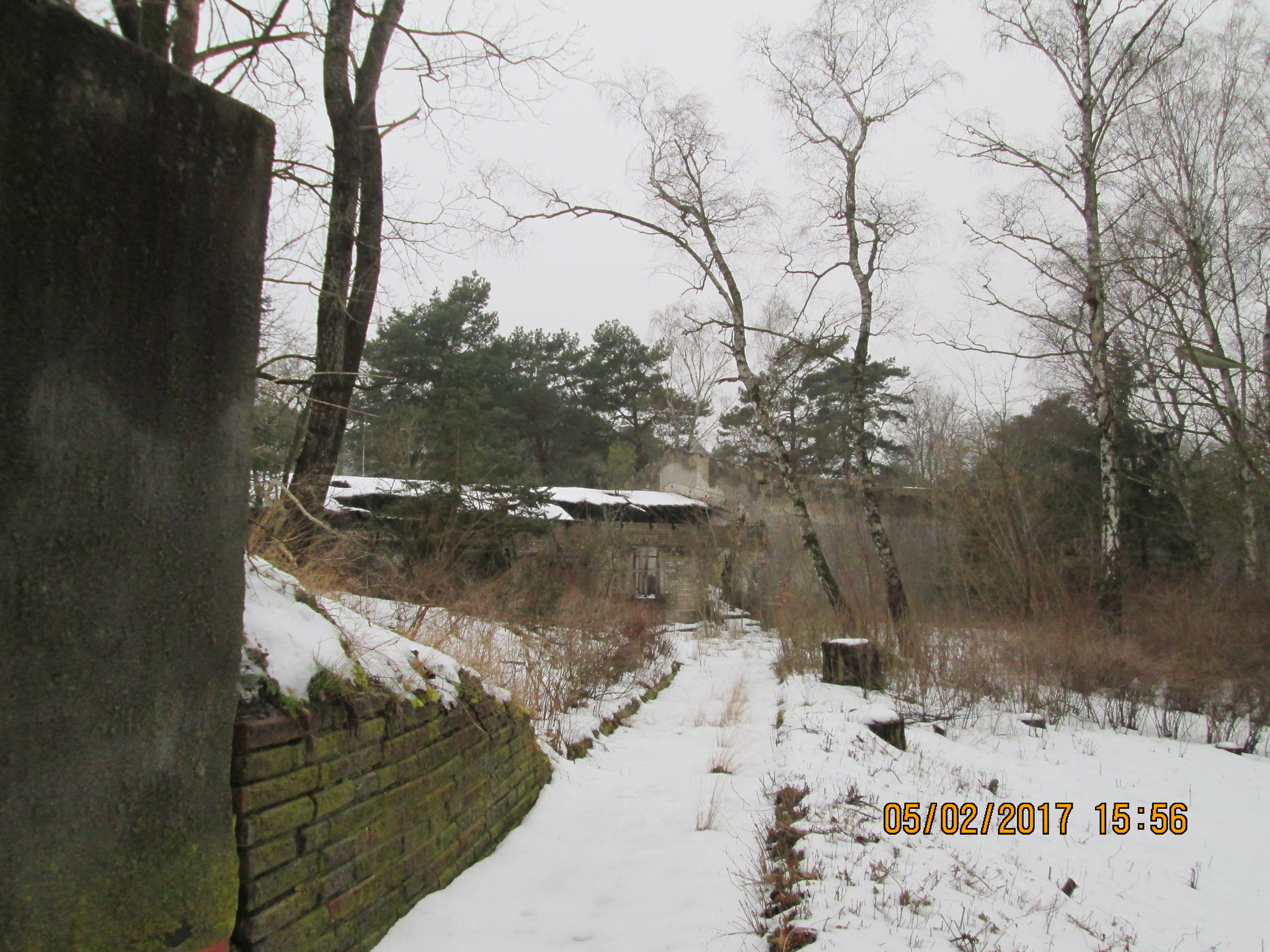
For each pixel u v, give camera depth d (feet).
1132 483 86.28
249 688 10.77
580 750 27.32
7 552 7.27
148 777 8.58
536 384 127.03
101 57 8.16
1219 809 28.22
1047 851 21.20
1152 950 15.80
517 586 43.34
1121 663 45.80
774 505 100.94
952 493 72.33
